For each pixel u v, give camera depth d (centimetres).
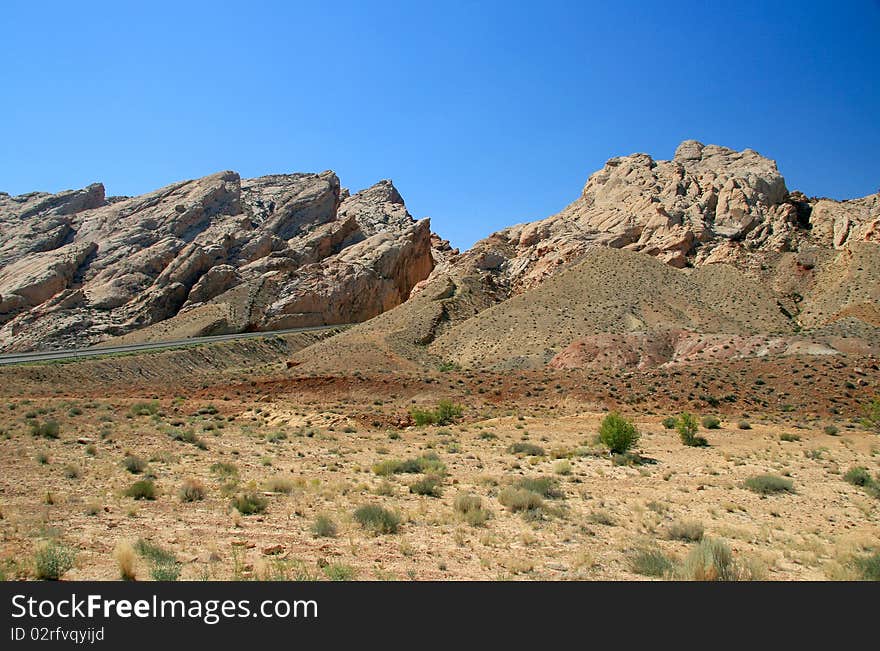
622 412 4522
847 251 9781
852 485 2100
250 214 17412
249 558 1034
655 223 11988
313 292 12462
